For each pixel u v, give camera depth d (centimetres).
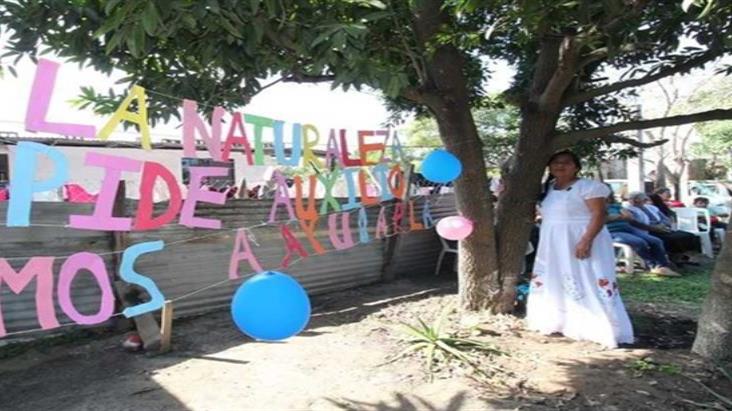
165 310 412
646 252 791
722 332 393
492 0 340
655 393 343
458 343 414
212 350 421
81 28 337
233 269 410
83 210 447
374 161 481
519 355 409
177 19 261
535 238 729
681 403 330
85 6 322
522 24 368
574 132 500
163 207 470
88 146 456
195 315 519
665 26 400
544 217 467
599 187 435
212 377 368
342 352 415
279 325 249
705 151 2283
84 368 387
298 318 252
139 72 389
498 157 1362
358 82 312
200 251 520
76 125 270
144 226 315
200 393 344
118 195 443
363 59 311
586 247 434
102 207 295
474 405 326
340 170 450
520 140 507
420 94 475
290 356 407
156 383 359
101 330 461
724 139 2042
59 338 440
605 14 355
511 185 508
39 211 429
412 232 732
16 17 334
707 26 372
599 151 697
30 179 259
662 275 771
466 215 499
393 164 506
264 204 561
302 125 400
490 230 501
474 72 632
